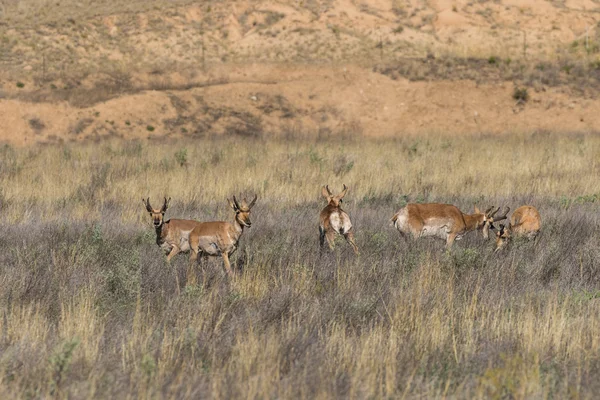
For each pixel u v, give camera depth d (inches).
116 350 1390.3
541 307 1678.2
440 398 1189.7
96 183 3604.8
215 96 7209.6
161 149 5251.0
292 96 7347.4
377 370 1269.7
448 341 1428.4
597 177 3786.9
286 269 1929.1
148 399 1153.4
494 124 7027.6
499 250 2242.9
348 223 2295.8
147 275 1904.5
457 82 7544.3
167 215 2878.9
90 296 1663.4
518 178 3789.4
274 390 1203.9
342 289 1777.8
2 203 3152.1
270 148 5324.8
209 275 1930.4
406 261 2003.0
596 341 1402.6
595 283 1974.7
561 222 2593.5
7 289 1736.0
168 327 1526.8
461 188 3585.1
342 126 7012.8
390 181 3681.1
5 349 1369.3
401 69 7755.9
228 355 1369.3
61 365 1243.2
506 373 1230.9
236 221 2010.3
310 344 1407.5
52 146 5792.3
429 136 6466.5
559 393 1202.6
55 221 2733.8
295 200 3309.5
